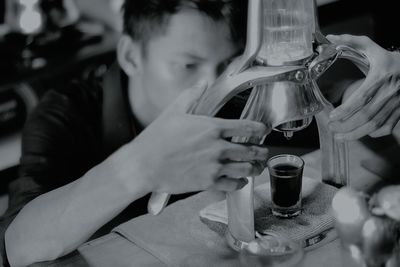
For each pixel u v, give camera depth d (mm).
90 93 1811
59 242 1108
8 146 2287
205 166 978
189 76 1515
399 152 1329
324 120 1158
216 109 982
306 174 1322
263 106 991
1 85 2307
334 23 2396
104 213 1084
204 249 1086
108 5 2521
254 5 927
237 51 1476
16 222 1186
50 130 1699
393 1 2424
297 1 970
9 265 1186
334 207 843
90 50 2461
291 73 951
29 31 2389
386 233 810
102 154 1809
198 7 1415
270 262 904
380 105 1146
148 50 1528
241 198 1038
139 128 1782
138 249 1115
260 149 991
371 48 1177
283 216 1123
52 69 2393
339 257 1031
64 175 1650
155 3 1454
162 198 1033
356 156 1358
